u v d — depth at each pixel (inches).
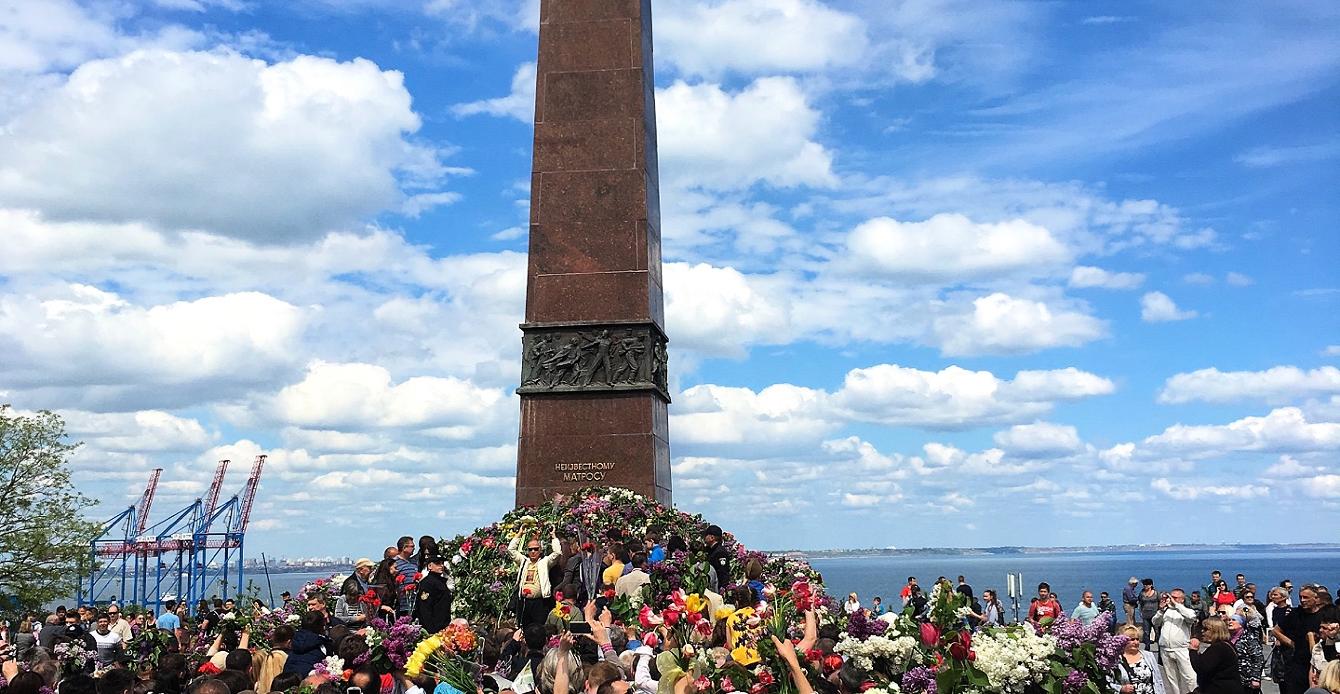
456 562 1072.8
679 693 513.3
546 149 1427.2
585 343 1376.7
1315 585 925.8
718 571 932.6
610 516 1163.3
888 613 543.2
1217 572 1423.5
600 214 1408.7
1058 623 535.8
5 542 2283.5
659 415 1408.7
